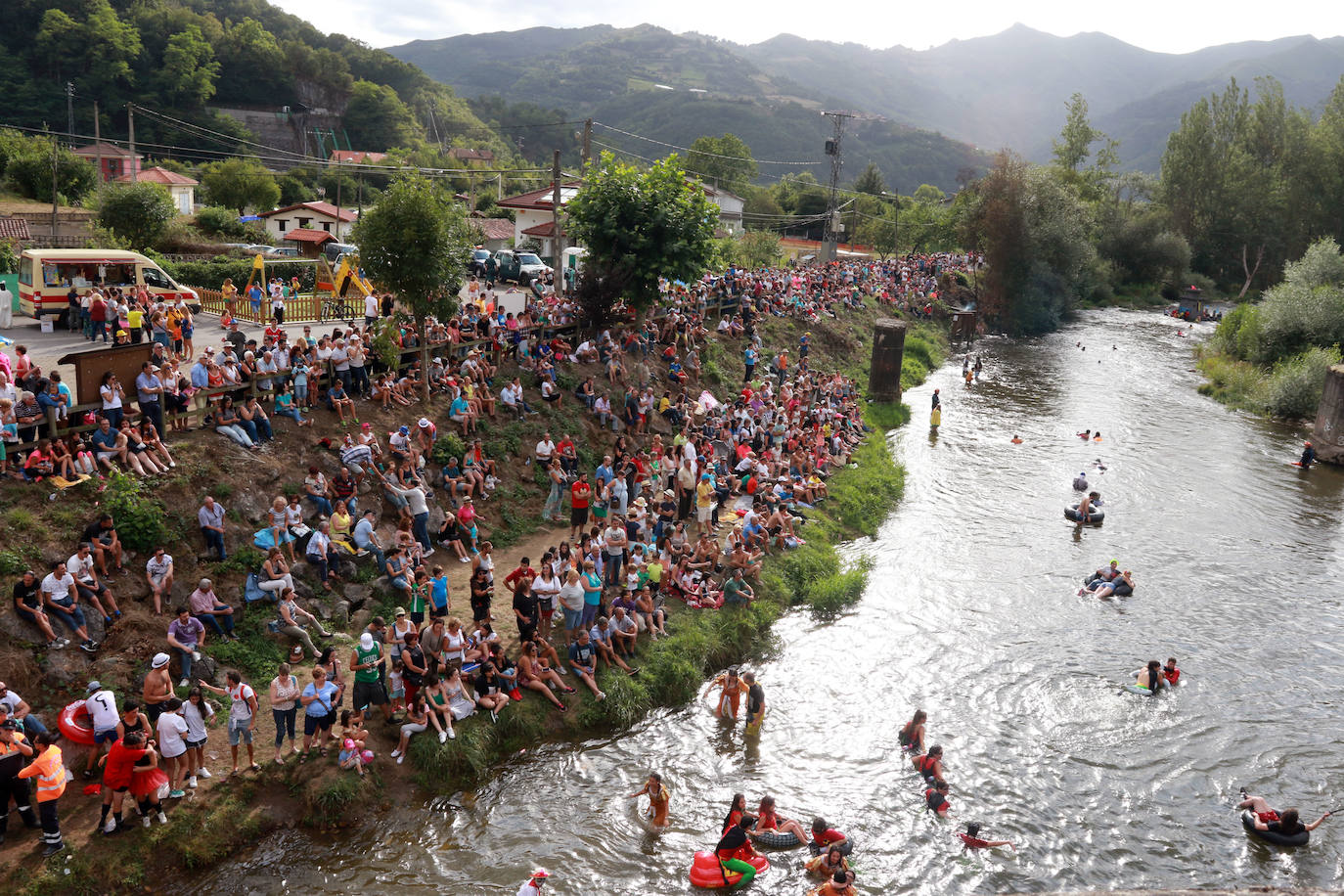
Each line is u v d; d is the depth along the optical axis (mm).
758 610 21516
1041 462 36281
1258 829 15055
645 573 20266
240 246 53438
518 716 16188
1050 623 22453
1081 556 26859
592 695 17266
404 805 14203
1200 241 97625
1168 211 99500
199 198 80125
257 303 33500
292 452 20172
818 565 24203
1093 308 87188
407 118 157625
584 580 18438
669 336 35031
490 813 14359
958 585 24469
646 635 19234
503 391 26062
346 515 18891
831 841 14102
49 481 16219
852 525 28297
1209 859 14484
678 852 13922
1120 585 24203
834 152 75062
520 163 139125
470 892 12664
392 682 15383
